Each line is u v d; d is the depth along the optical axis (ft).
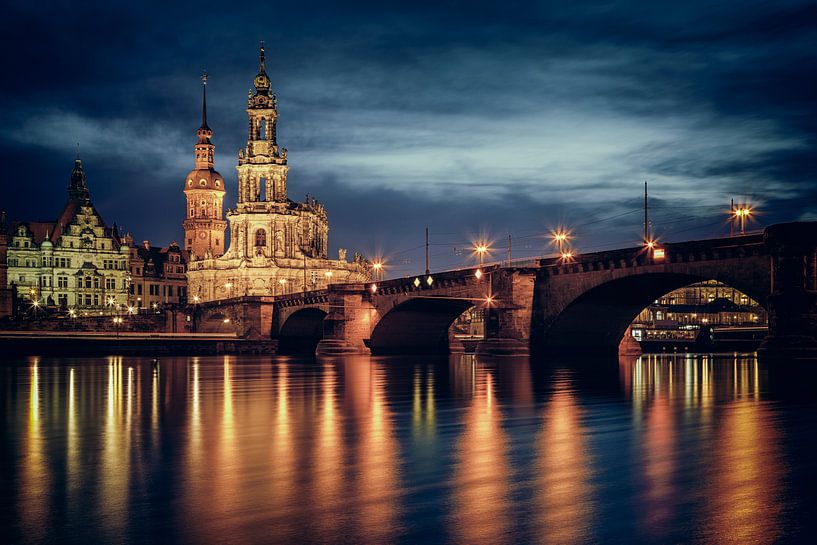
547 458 93.04
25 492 78.84
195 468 89.04
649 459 91.66
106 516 70.79
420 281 378.53
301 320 544.62
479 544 63.72
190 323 647.97
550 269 312.71
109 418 130.62
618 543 63.67
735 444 100.07
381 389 183.73
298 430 115.65
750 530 66.23
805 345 222.69
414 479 83.41
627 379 205.05
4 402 156.97
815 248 225.56
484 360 307.17
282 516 70.64
